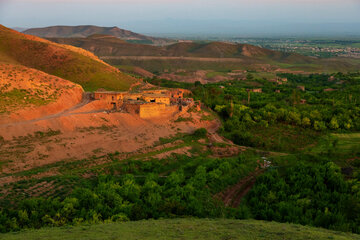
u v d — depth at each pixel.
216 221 36.22
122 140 72.81
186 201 46.19
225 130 91.81
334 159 68.62
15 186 45.59
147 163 62.19
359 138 84.88
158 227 32.41
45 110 80.25
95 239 27.61
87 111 87.50
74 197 43.41
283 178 56.09
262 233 30.64
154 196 45.25
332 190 50.56
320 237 30.12
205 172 56.50
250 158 68.75
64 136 68.81
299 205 45.84
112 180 50.06
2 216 36.16
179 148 72.88
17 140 62.34
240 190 54.94
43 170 54.03
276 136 88.31
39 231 31.28
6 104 75.06
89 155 64.19
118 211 41.25
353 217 43.03
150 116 89.31
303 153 72.94
